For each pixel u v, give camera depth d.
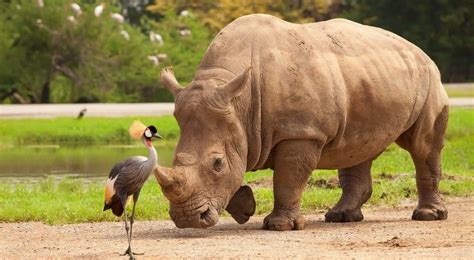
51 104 59.78
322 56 18.53
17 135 43.75
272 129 17.98
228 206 18.27
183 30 68.81
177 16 72.06
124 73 63.44
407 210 21.62
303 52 18.36
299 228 18.30
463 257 14.70
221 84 17.56
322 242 16.56
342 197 19.95
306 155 18.14
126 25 65.94
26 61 62.19
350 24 19.72
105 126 45.09
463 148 33.97
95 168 32.59
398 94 19.27
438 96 20.17
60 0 62.28
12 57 62.03
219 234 17.80
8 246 16.59
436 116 20.16
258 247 15.99
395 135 19.44
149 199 22.55
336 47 18.86
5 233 18.41
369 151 19.30
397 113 19.30
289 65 18.14
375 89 18.94
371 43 19.44
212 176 17.09
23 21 61.78
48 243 16.94
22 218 20.34
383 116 19.08
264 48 18.16
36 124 45.31
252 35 18.27
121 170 14.51
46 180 26.97
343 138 18.77
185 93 17.47
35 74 62.16
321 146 18.34
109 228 19.00
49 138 43.88
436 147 20.23
